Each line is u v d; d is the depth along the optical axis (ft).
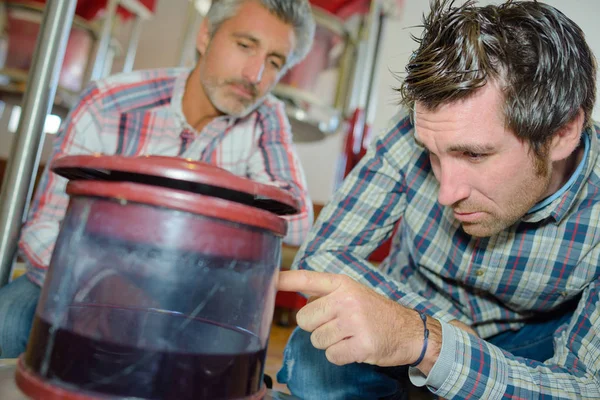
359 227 3.39
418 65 2.36
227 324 1.55
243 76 3.87
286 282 2.06
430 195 3.33
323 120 7.59
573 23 2.46
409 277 3.83
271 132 4.42
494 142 2.24
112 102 3.99
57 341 1.49
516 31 2.28
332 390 3.07
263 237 1.62
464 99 2.22
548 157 2.44
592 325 2.64
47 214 3.65
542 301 3.25
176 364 1.45
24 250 3.55
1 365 1.82
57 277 1.56
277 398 2.24
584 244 2.94
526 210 2.57
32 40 8.51
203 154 4.13
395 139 3.41
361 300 2.10
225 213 1.49
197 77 4.09
